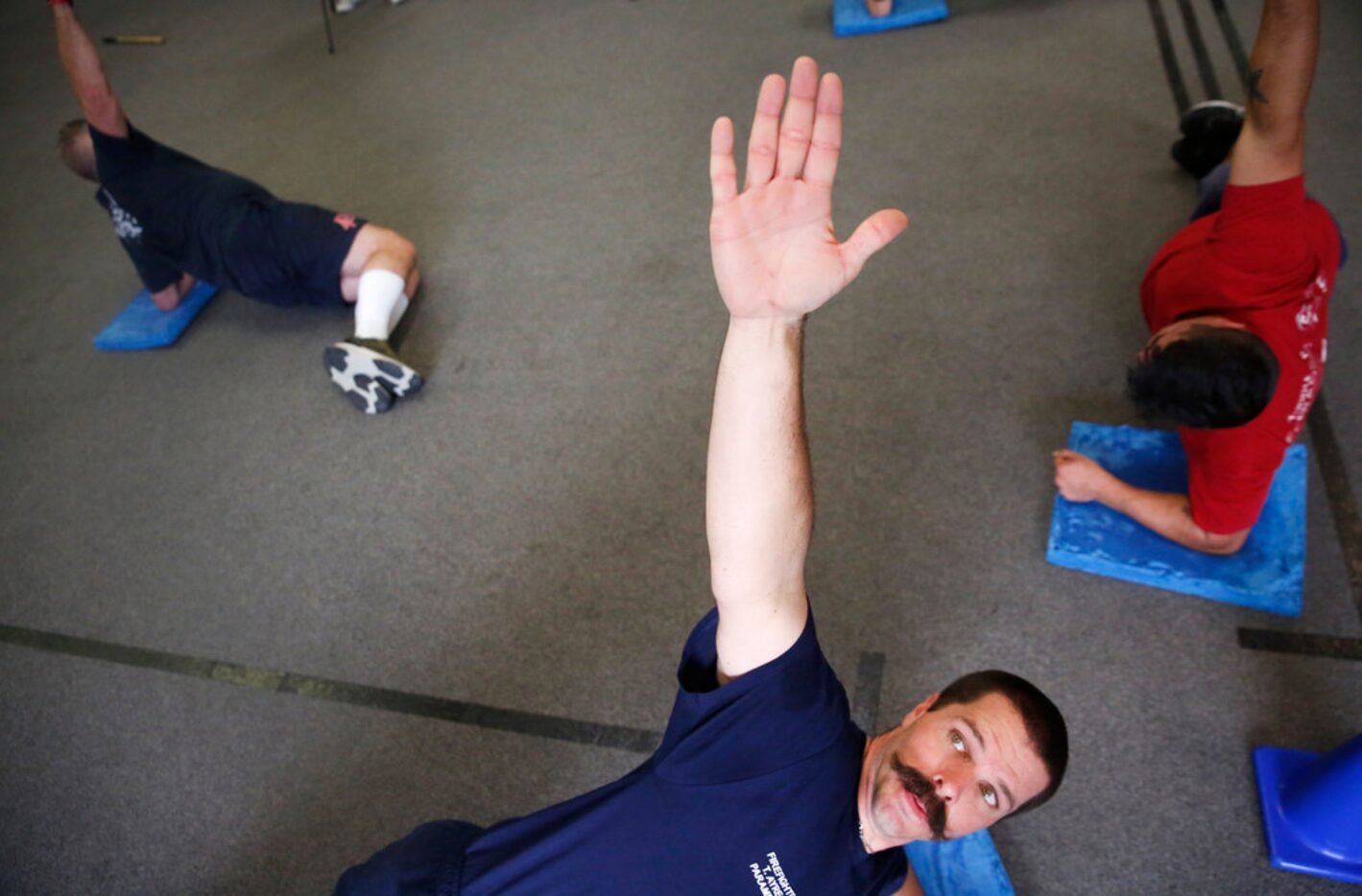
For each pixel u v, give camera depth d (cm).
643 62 357
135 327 268
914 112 304
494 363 247
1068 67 310
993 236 256
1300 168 150
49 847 172
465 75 370
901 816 113
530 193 302
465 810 170
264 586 206
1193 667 171
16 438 246
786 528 100
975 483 203
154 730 186
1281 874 149
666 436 224
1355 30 298
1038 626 180
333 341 262
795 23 362
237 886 165
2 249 315
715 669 113
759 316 91
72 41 220
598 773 171
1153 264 192
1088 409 213
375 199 310
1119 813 157
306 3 446
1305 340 157
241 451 235
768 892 110
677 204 288
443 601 199
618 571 199
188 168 252
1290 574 174
